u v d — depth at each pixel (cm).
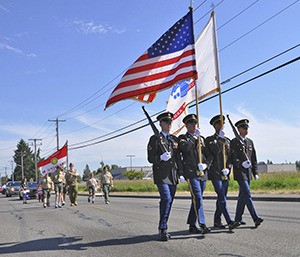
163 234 693
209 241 669
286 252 577
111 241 727
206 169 748
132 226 910
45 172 1873
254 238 680
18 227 1016
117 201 2025
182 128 1228
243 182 761
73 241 752
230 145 772
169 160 702
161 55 848
